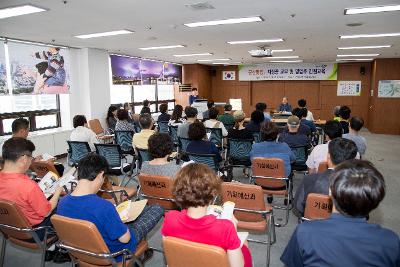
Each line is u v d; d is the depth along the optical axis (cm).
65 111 755
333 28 552
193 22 493
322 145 323
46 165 310
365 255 101
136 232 206
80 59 776
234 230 132
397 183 504
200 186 132
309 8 410
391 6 400
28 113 660
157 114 1118
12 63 603
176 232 137
